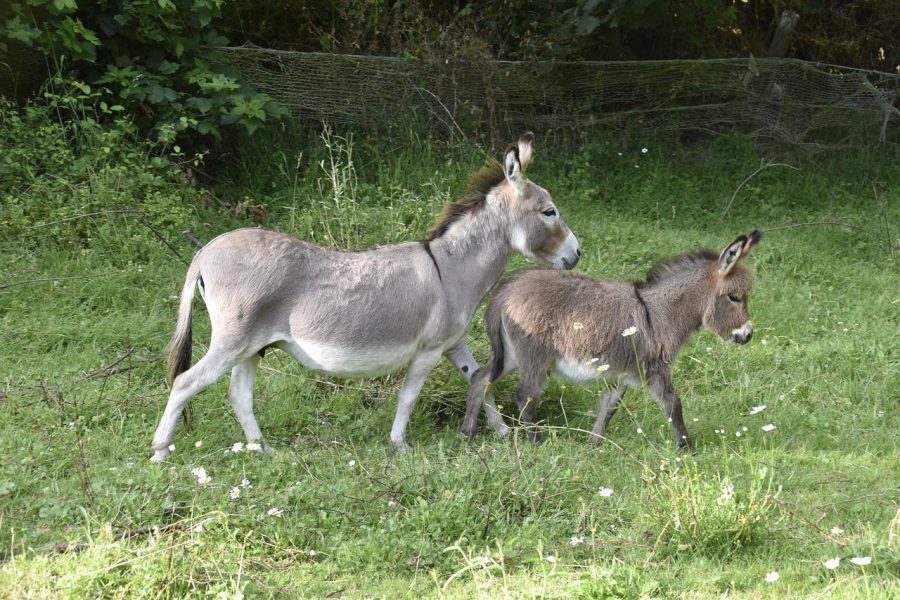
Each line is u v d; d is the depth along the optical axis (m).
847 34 25.84
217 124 16.92
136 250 14.46
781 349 14.17
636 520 8.95
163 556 7.59
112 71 16.28
